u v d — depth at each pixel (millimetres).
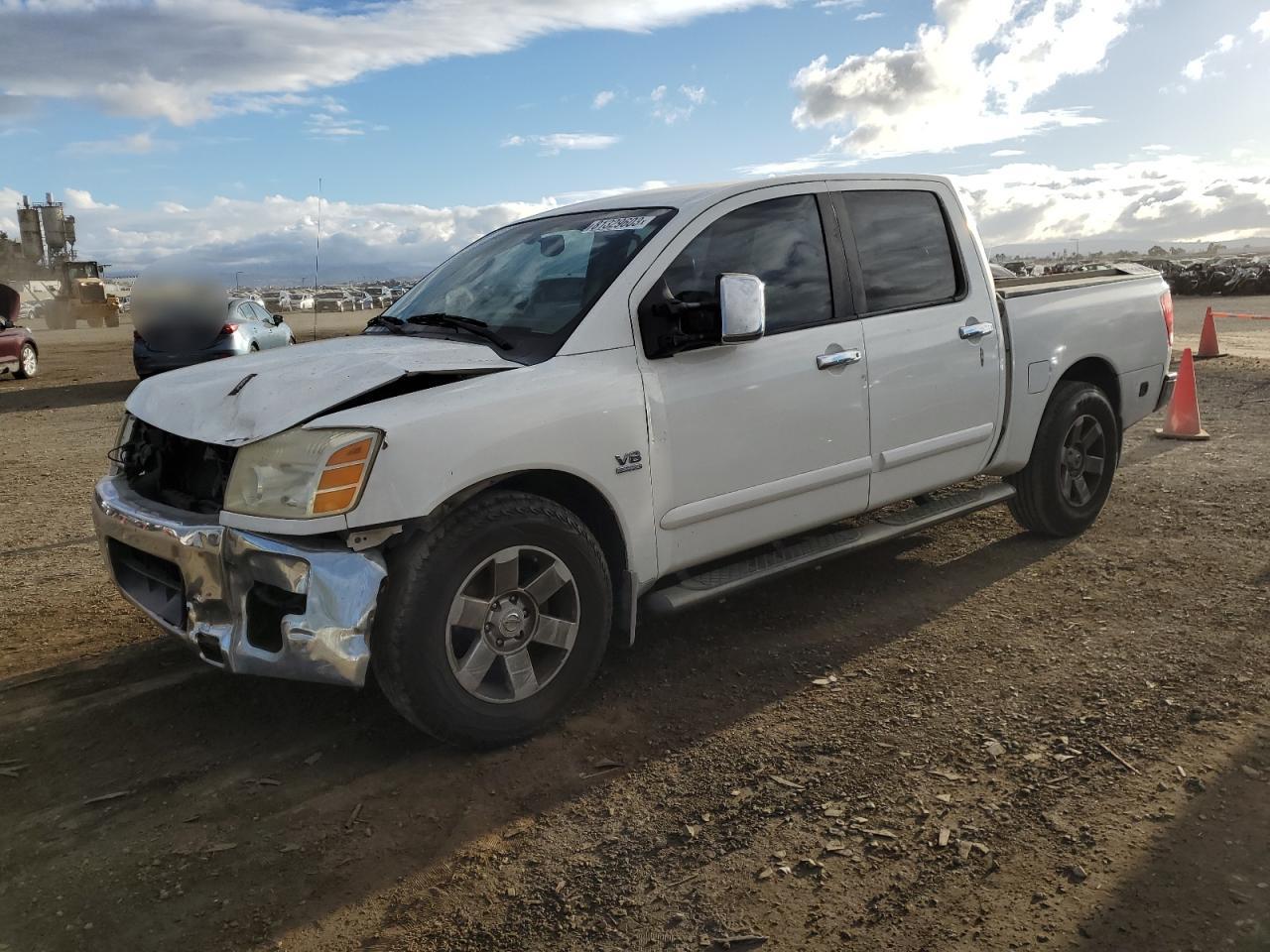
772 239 3939
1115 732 3158
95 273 40312
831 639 4066
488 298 3846
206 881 2588
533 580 3217
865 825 2717
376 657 2996
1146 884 2400
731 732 3297
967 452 4602
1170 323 5750
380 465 2846
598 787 2986
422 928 2377
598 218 4035
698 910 2398
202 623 3086
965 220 4664
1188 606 4234
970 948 2215
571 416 3232
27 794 3055
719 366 3648
